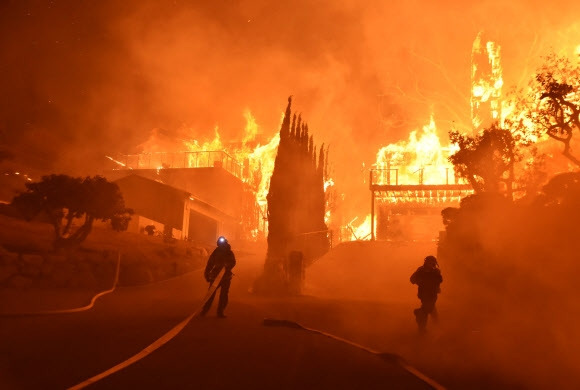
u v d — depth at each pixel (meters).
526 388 7.02
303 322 13.27
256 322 12.62
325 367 7.74
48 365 6.91
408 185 43.91
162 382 6.34
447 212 25.72
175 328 10.41
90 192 21.66
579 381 7.48
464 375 7.69
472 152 24.03
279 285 22.69
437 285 11.82
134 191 44.69
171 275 27.08
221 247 13.45
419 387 6.70
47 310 12.56
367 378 7.12
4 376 6.25
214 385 6.33
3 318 10.97
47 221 26.91
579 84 21.91
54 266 19.84
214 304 16.61
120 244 28.08
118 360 7.39
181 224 43.88
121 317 12.23
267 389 6.29
